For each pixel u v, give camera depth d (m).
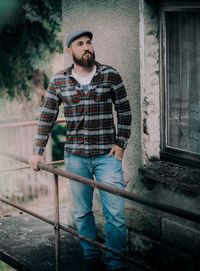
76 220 4.57
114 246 4.34
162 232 4.68
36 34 10.34
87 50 4.08
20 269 4.91
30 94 10.73
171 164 4.68
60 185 10.43
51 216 6.93
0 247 5.28
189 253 4.45
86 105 4.19
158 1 4.59
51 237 5.51
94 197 5.33
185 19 4.50
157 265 4.77
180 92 4.63
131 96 4.78
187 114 4.59
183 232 4.47
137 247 4.96
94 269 4.62
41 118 4.39
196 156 4.50
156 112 4.70
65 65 5.49
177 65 4.62
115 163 4.26
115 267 4.36
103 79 4.15
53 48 10.50
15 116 10.67
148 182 4.75
